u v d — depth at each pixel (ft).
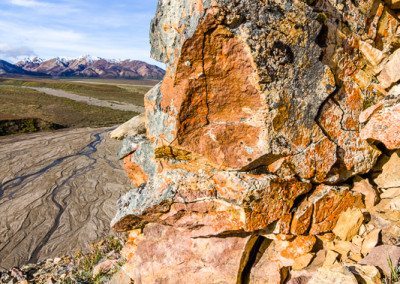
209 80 17.20
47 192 76.69
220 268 19.47
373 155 19.57
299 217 18.31
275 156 17.63
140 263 22.16
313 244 18.49
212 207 18.93
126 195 22.43
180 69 17.22
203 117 18.06
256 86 16.61
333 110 18.47
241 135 17.79
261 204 17.89
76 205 69.82
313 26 17.21
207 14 15.69
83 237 57.41
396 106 16.90
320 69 17.65
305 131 17.79
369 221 18.78
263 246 19.66
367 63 19.39
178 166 20.11
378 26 19.31
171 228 21.17
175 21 17.58
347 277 15.15
